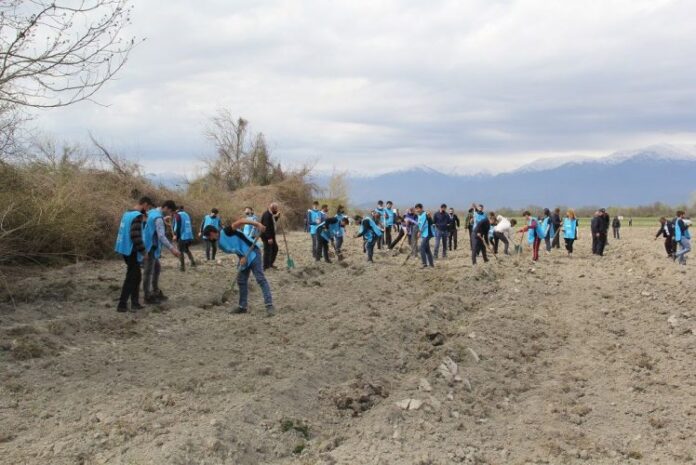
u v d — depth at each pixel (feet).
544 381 26.58
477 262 62.18
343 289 43.83
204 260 58.65
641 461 19.22
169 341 28.09
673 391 25.31
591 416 22.77
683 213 62.03
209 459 16.49
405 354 28.14
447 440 19.83
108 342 27.35
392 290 43.93
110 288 38.75
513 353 29.86
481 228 59.26
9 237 41.55
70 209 49.65
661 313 37.91
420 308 36.24
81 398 20.68
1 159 44.65
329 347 27.76
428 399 22.72
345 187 159.84
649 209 300.40
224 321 32.40
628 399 24.41
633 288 46.50
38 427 18.38
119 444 17.07
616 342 32.19
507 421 22.11
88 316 30.48
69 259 50.42
